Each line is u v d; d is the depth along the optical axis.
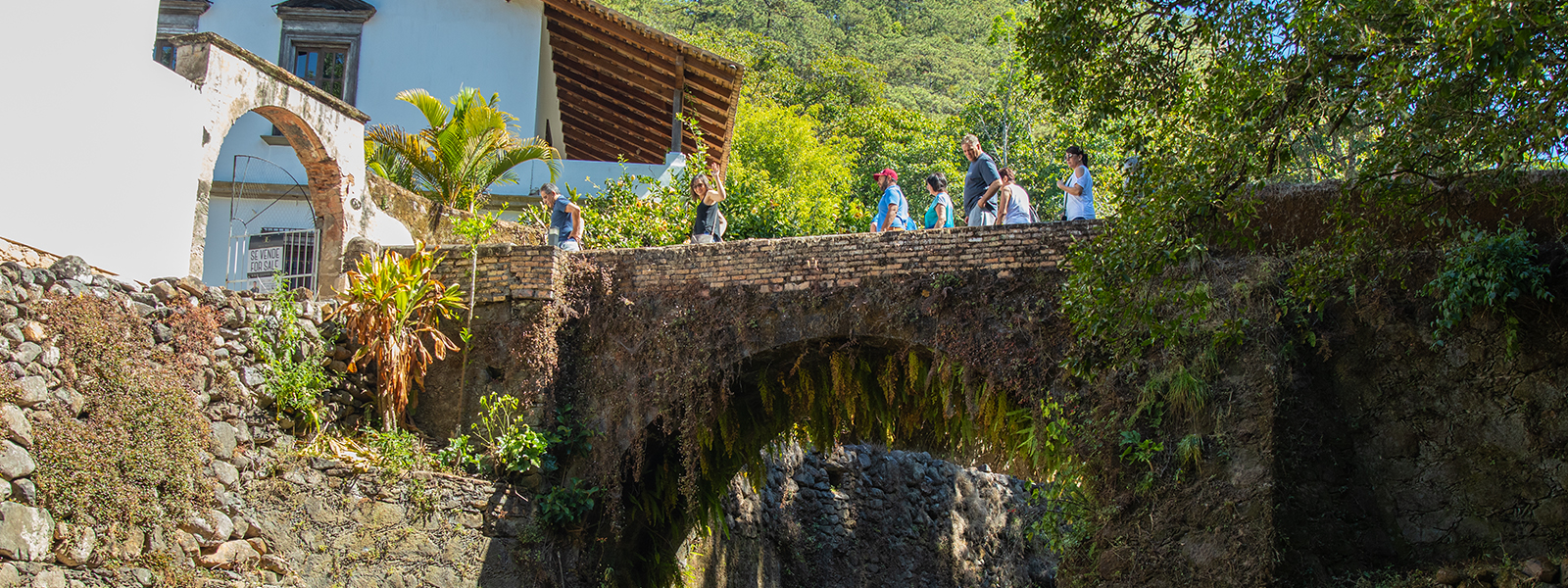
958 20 45.75
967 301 10.28
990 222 11.97
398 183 15.30
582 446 11.16
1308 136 7.93
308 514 9.64
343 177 11.86
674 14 42.78
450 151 14.48
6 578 7.32
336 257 11.62
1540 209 8.64
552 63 19.12
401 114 17.39
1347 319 9.21
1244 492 8.86
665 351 11.09
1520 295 8.55
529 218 15.28
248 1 17.70
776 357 11.05
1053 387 9.88
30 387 7.77
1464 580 8.06
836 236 10.84
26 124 8.64
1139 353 8.46
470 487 10.40
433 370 11.23
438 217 13.79
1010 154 28.34
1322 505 8.78
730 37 39.88
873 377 11.09
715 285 11.09
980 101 30.86
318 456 9.88
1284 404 9.00
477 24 17.64
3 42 8.48
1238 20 7.80
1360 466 8.91
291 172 15.90
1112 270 8.03
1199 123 8.03
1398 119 7.41
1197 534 8.97
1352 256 8.95
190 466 8.84
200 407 9.13
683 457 11.12
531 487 10.84
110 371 8.40
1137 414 9.41
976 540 19.73
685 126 19.28
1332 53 7.15
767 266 10.98
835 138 31.05
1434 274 8.95
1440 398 8.84
